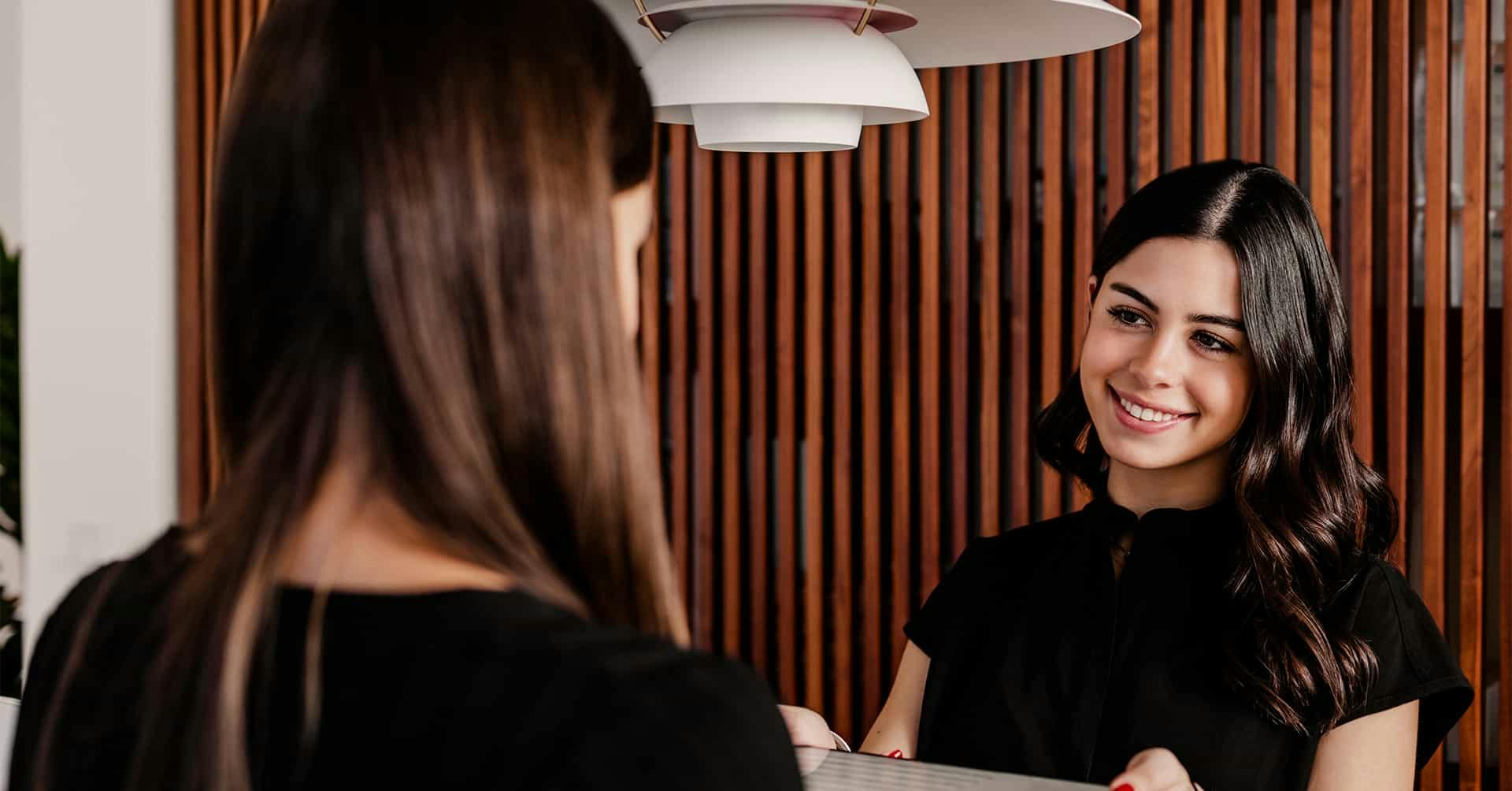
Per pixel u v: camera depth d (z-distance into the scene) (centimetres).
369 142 51
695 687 51
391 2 54
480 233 51
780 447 289
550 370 52
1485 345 238
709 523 295
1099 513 142
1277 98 243
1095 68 258
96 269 336
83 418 338
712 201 291
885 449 286
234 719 50
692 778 48
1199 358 130
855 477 287
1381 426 245
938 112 270
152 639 57
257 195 53
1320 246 133
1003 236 272
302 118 52
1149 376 130
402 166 51
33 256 340
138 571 61
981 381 272
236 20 324
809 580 287
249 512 52
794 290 286
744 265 293
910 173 275
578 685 49
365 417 52
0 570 444
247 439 55
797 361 290
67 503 340
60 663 62
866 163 277
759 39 105
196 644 52
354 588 52
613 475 55
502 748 49
